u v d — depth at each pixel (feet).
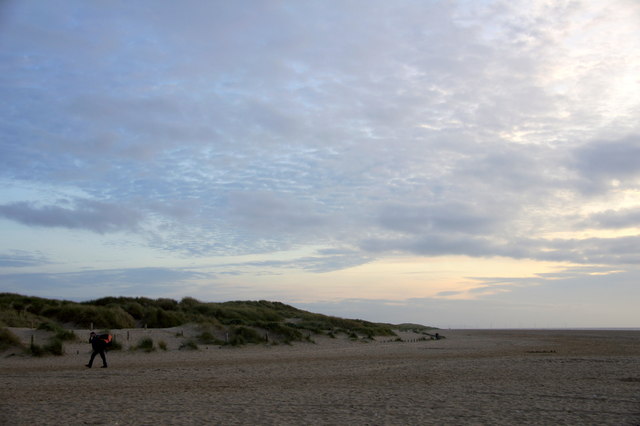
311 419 36.09
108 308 141.90
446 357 98.84
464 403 43.09
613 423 34.60
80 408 40.55
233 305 220.02
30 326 117.70
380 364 82.48
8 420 35.32
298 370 72.79
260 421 35.35
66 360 85.51
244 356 100.22
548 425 33.96
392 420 35.70
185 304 188.85
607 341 178.81
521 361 86.74
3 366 76.64
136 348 103.04
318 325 188.85
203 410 39.78
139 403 43.24
